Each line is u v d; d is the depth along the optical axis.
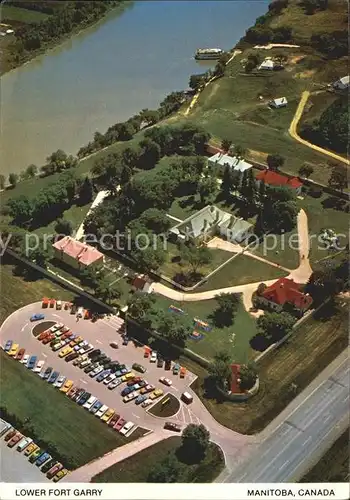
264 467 191.50
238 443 198.88
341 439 198.75
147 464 192.75
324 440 198.88
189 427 195.50
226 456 194.88
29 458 195.00
